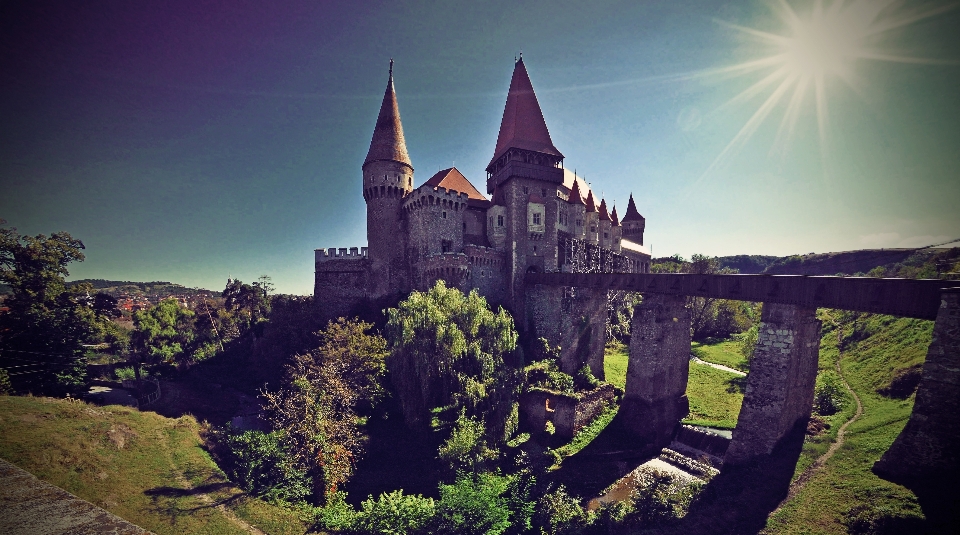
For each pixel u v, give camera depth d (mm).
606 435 35469
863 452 20938
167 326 65875
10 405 29406
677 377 36812
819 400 28547
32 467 22688
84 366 45281
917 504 16000
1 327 38906
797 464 21891
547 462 31719
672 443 34625
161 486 25297
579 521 23219
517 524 23734
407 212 57156
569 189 67562
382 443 33375
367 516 23266
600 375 48844
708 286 29641
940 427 16578
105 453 26766
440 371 34719
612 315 71312
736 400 39906
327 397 31703
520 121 57188
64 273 43406
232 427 38562
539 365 41719
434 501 24688
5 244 39125
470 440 28906
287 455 28984
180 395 46875
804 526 17656
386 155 56781
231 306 68812
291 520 23797
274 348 52656
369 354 39031
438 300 38625
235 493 25625
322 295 60062
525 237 55250
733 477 23094
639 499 23922
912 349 31938
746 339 57062
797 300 23547
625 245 79375
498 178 58531
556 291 49781
